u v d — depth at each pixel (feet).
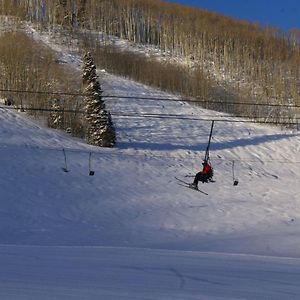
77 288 24.66
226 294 25.16
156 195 113.29
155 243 73.31
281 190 131.13
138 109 194.70
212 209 106.93
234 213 105.19
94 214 95.76
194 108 208.03
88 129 151.94
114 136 150.00
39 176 111.55
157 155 148.05
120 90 217.15
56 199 101.19
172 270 32.17
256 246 71.36
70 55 266.36
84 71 152.46
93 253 40.93
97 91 151.12
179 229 89.10
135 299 23.09
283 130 190.49
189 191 119.75
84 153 134.92
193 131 177.17
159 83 245.86
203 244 72.59
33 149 128.67
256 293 25.71
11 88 172.24
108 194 109.40
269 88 256.32
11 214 89.25
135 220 94.07
